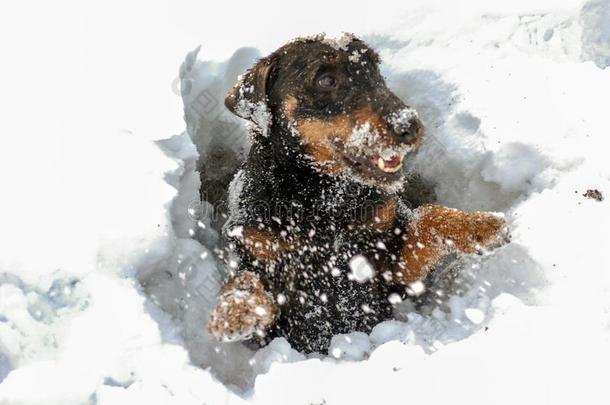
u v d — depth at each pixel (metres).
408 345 1.89
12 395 1.84
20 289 1.93
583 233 2.03
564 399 1.80
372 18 2.65
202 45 2.52
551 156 2.20
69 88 2.31
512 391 1.81
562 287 1.96
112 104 2.28
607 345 1.85
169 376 1.87
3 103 2.25
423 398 1.82
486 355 1.85
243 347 2.08
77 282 1.95
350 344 2.00
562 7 2.54
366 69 2.06
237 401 1.84
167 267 2.09
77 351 1.89
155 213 2.06
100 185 2.08
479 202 2.29
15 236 1.99
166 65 2.41
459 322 1.99
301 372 1.86
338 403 1.83
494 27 2.53
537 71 2.38
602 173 2.14
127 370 1.87
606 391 1.81
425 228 2.12
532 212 2.10
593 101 2.29
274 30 2.64
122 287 1.96
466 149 2.29
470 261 2.14
